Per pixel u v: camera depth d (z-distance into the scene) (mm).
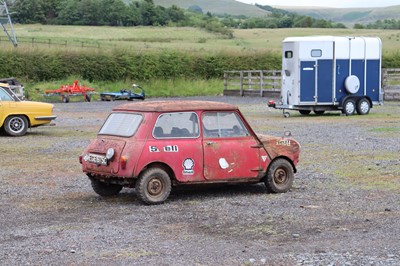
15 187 12891
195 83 52125
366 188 12445
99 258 7965
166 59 54812
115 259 7918
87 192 12375
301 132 22328
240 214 10312
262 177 11969
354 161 15781
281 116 29516
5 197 11914
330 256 7898
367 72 29656
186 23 149500
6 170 14992
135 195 12016
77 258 7969
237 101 39938
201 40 98562
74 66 51000
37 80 49438
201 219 10016
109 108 35062
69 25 130625
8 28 108750
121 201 11500
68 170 14945
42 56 49906
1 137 21938
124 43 76938
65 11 135625
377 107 34125
